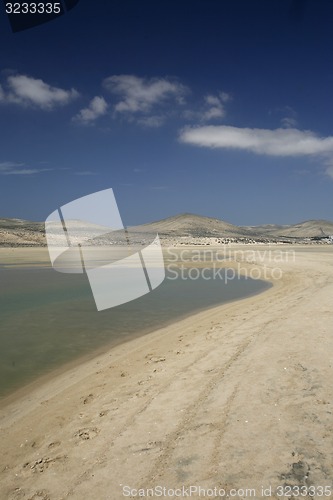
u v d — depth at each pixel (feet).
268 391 19.47
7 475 14.82
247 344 28.04
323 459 13.82
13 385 24.62
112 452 15.43
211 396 19.52
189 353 27.76
